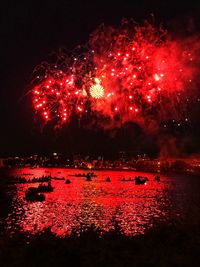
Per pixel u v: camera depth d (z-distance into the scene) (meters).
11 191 31.16
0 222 17.98
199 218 11.91
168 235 10.25
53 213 20.80
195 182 41.03
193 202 25.81
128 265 8.53
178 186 36.78
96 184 37.91
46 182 39.62
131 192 31.59
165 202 25.78
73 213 20.86
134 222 18.30
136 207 23.36
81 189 33.25
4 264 8.41
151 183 39.88
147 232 10.54
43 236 9.56
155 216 20.12
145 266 8.55
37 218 19.27
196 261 8.70
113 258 8.82
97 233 10.20
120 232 10.41
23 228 16.67
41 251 8.90
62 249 8.98
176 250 9.28
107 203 24.94
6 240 9.50
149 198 27.95
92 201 25.75
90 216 19.95
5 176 46.06
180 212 21.47
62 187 34.69
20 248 9.02
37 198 25.81
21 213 20.59
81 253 8.93
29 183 38.59
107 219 19.14
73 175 48.94
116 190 32.78
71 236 9.80
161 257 8.82
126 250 9.29
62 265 8.58
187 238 10.04
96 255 8.92
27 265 8.43
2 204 23.50
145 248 9.34
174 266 8.56
